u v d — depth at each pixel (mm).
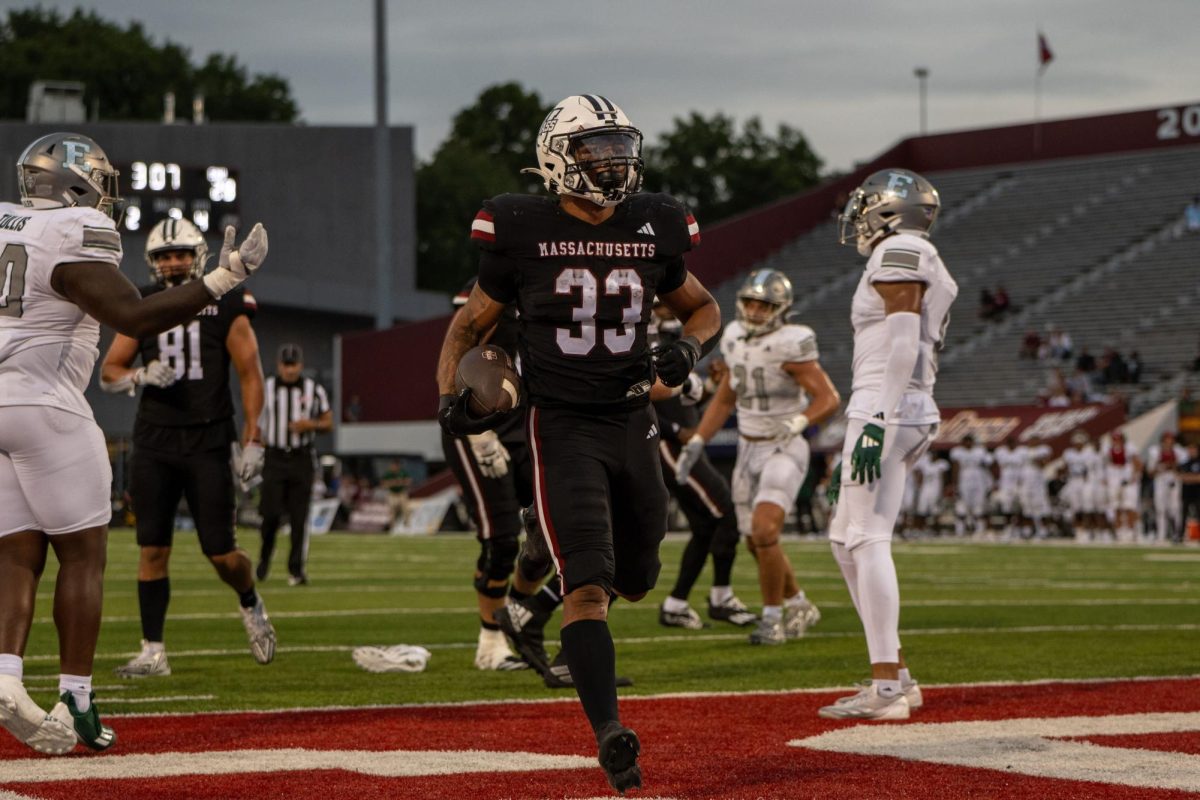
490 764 10094
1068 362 75562
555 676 14594
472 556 44188
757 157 150500
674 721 12227
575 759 10297
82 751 10742
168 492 16016
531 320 9812
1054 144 94562
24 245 10375
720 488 21016
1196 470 57250
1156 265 81750
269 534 32031
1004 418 68062
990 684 14672
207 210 86375
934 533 65375
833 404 19375
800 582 32188
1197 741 11086
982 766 10055
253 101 145875
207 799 8898
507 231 9750
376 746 10883
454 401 10148
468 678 15477
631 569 10141
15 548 10547
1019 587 30844
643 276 9859
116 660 17328
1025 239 88375
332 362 97500
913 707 12992
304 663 16844
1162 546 54312
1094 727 11773
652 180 149125
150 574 15914
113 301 10219
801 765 10125
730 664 16734
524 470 16469
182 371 16031
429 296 98875
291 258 92750
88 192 10758
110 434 83812
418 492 74375
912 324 12641
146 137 89062
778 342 19500
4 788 9219
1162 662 16750
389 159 92250
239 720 12258
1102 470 61094
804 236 96562
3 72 138625
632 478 9812
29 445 10430
